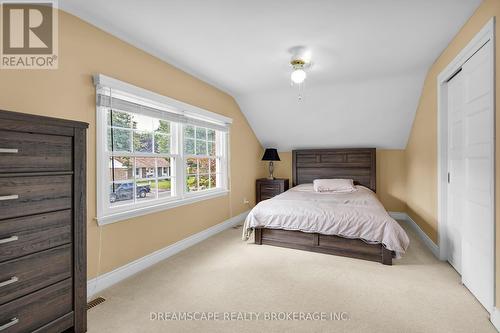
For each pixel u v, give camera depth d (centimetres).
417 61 291
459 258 238
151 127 282
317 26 216
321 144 503
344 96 393
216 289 215
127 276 239
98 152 216
